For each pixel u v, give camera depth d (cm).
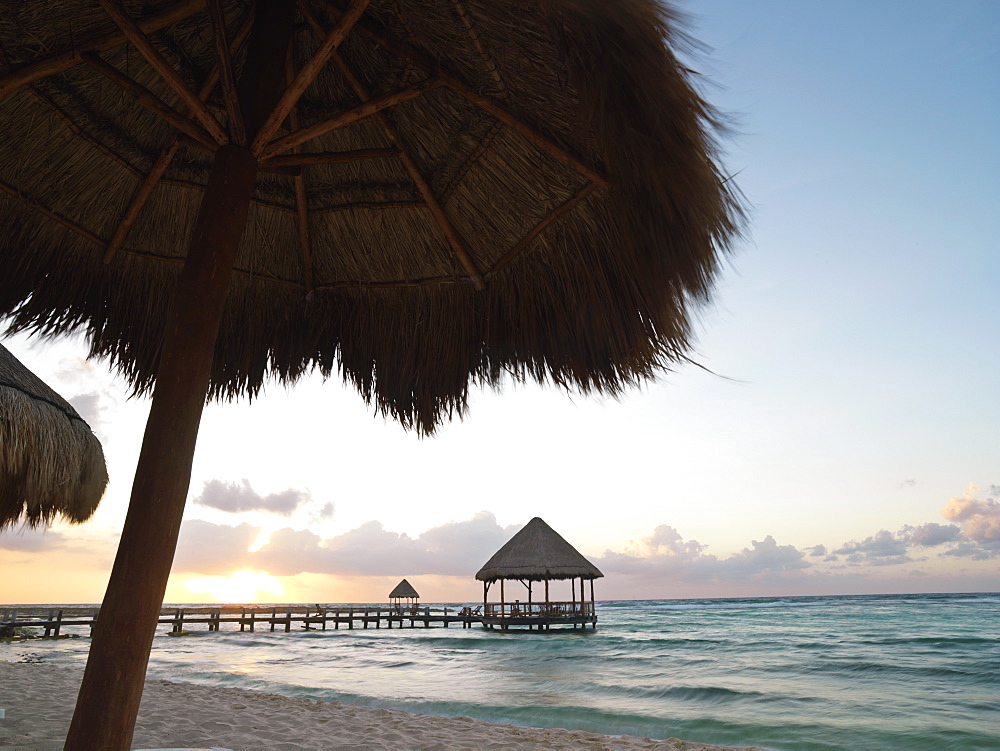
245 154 175
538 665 1680
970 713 977
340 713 691
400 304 270
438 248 254
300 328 279
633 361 223
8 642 2138
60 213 240
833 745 769
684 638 2669
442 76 192
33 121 221
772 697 1110
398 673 1450
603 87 159
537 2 155
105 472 308
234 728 541
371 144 246
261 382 276
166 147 228
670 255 192
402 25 191
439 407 266
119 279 259
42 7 185
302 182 248
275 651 2092
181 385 152
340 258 267
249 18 212
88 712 128
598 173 198
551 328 241
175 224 254
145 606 137
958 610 4925
